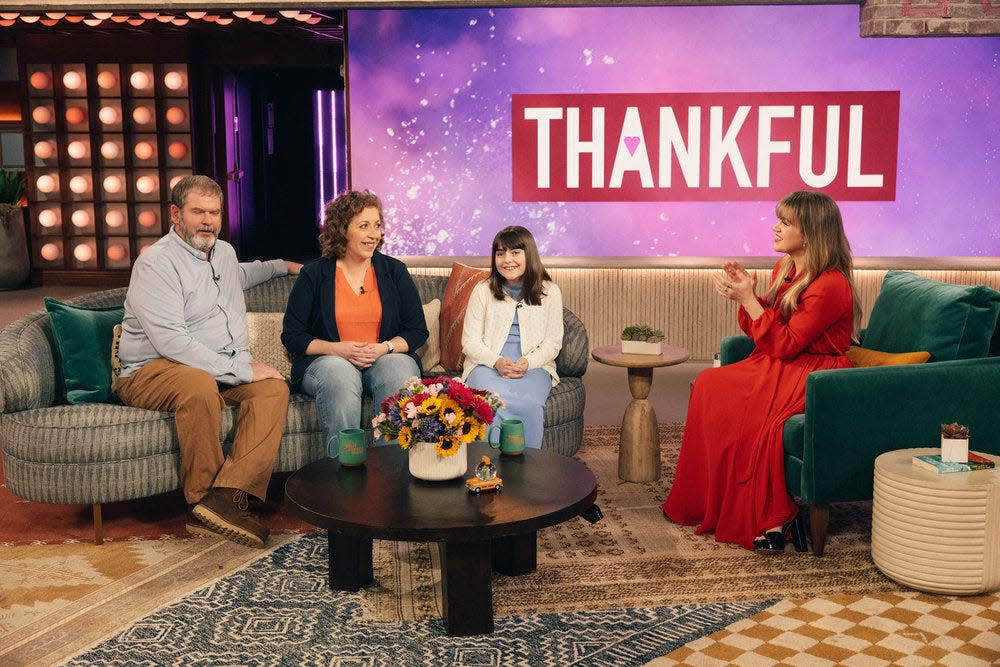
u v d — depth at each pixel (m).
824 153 6.13
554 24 6.10
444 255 6.36
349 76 6.20
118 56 9.38
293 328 3.87
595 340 6.43
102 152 9.62
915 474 2.96
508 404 3.65
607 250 6.31
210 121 9.82
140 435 3.35
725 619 2.78
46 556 3.26
